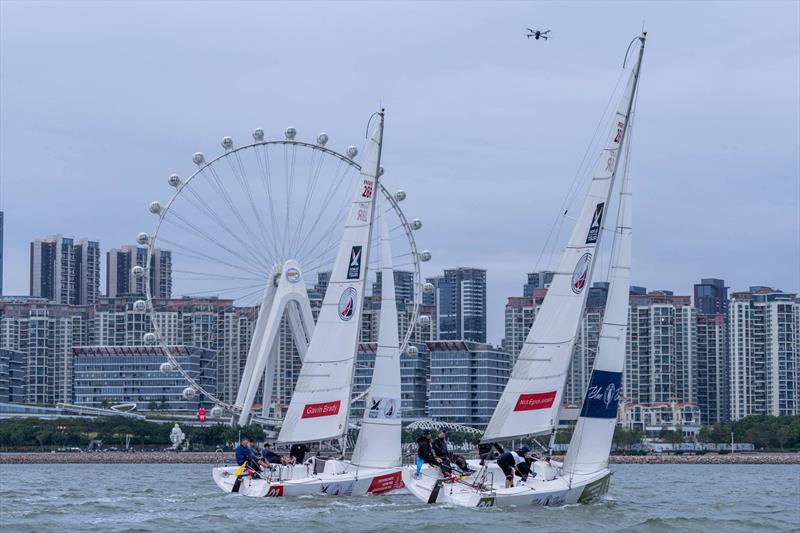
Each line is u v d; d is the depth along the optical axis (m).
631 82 73.38
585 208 72.94
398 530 64.06
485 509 71.31
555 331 73.00
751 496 108.81
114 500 88.25
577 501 73.94
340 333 84.94
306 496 80.75
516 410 73.00
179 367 150.75
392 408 84.50
